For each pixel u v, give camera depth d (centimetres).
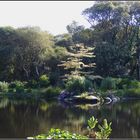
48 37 5728
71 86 3806
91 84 3872
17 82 4912
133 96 3891
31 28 5712
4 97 4216
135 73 5488
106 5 5750
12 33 5578
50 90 4112
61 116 2555
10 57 5450
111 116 2502
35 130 1961
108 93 3803
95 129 1914
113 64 5122
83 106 3247
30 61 5509
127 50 5297
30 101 3750
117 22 5622
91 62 5012
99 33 5669
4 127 2061
